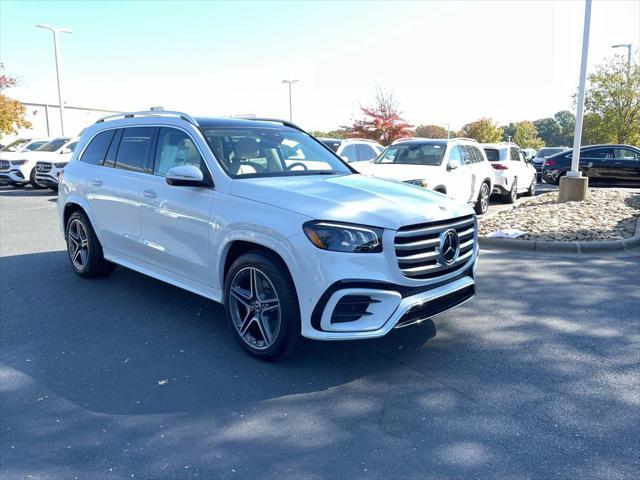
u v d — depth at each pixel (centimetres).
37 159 1739
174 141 509
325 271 363
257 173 468
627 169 1819
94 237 620
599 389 372
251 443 310
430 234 399
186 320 508
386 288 371
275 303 399
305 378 389
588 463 289
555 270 688
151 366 410
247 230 404
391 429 323
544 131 10969
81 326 493
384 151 1146
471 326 491
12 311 534
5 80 3047
